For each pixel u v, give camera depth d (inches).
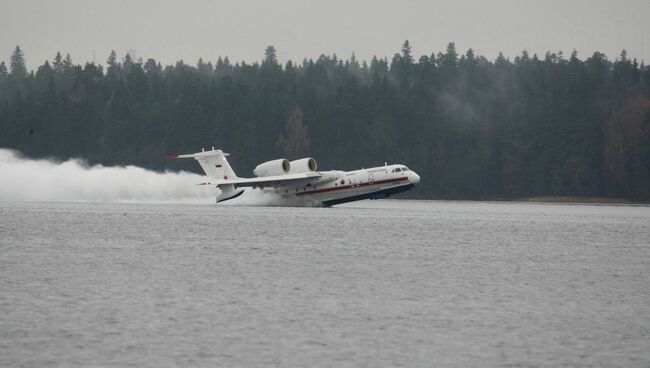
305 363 3004.4
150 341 3245.6
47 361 2994.6
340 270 4970.5
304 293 4190.5
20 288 4242.1
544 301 4092.0
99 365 2957.7
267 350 3149.6
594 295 4276.6
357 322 3580.2
